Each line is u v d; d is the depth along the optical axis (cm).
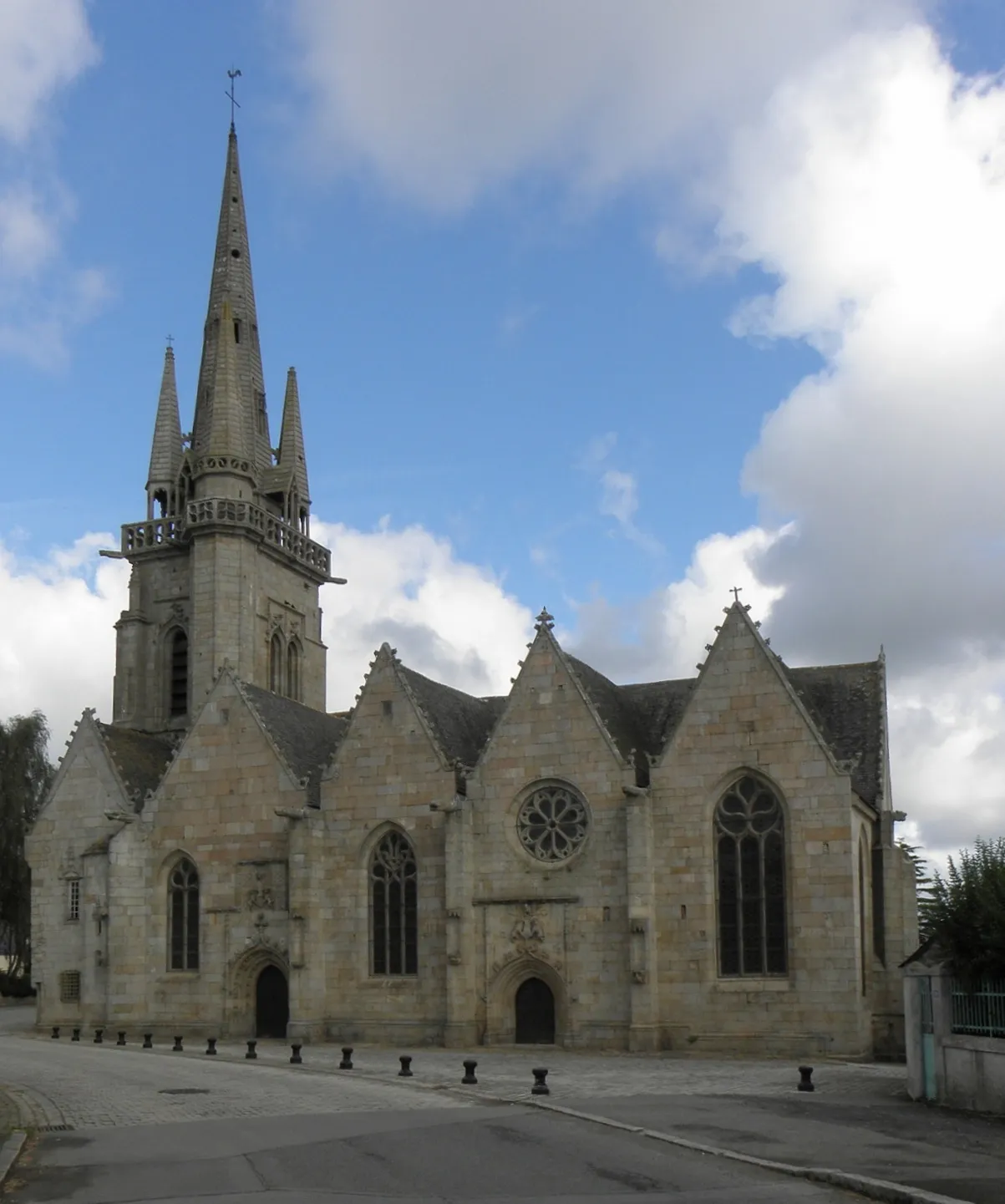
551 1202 2048
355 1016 5762
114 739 6888
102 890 6362
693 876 5294
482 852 5644
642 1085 3881
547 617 5762
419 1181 2238
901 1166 2388
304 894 5812
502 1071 4359
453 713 6362
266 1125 2933
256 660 8450
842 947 5028
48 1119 3034
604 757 5516
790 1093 3625
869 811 5356
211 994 6062
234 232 9594
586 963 5391
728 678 5372
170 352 9269
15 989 9700
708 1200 2070
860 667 5978
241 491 8656
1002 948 3161
